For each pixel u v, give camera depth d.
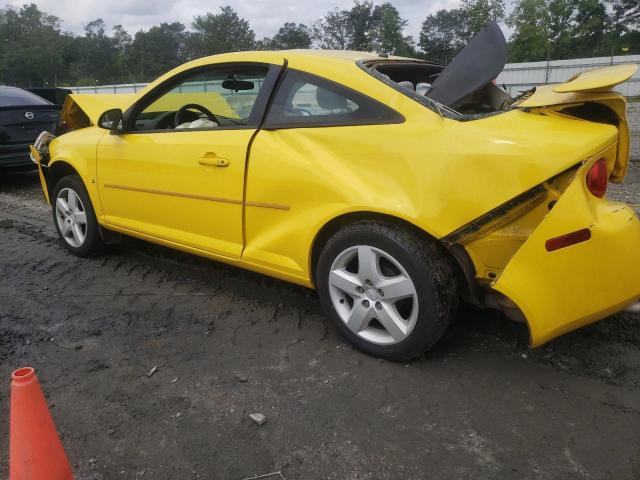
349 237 2.94
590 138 2.52
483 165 2.55
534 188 2.51
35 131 8.28
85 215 4.64
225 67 3.60
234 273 4.45
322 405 2.71
